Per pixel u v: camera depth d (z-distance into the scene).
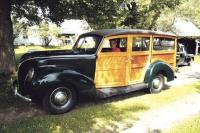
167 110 7.53
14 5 17.14
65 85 6.95
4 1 12.12
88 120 6.59
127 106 7.74
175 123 6.53
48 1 15.19
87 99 7.74
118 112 7.23
